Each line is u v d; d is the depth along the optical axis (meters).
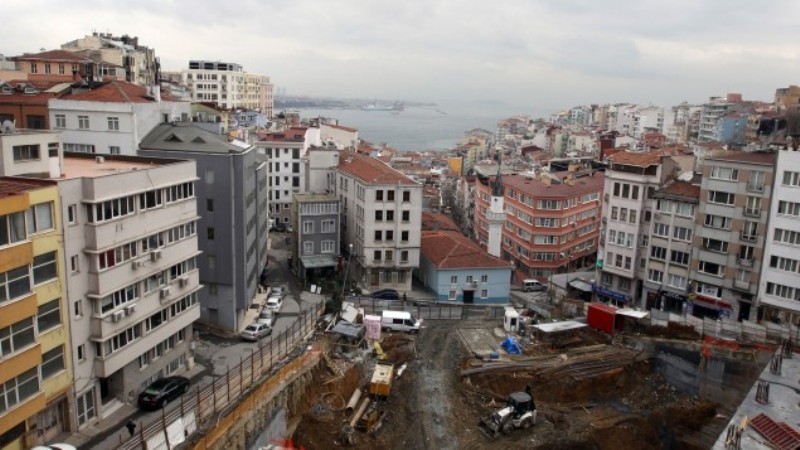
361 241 90.25
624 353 69.19
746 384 62.16
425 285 93.81
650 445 59.22
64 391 42.00
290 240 113.19
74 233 42.03
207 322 66.38
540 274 113.75
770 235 74.00
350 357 64.69
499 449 54.00
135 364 48.97
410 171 184.62
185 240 53.47
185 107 79.88
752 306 76.81
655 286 86.19
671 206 83.69
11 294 37.12
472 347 70.56
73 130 69.38
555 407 62.00
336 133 169.88
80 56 115.00
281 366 55.66
